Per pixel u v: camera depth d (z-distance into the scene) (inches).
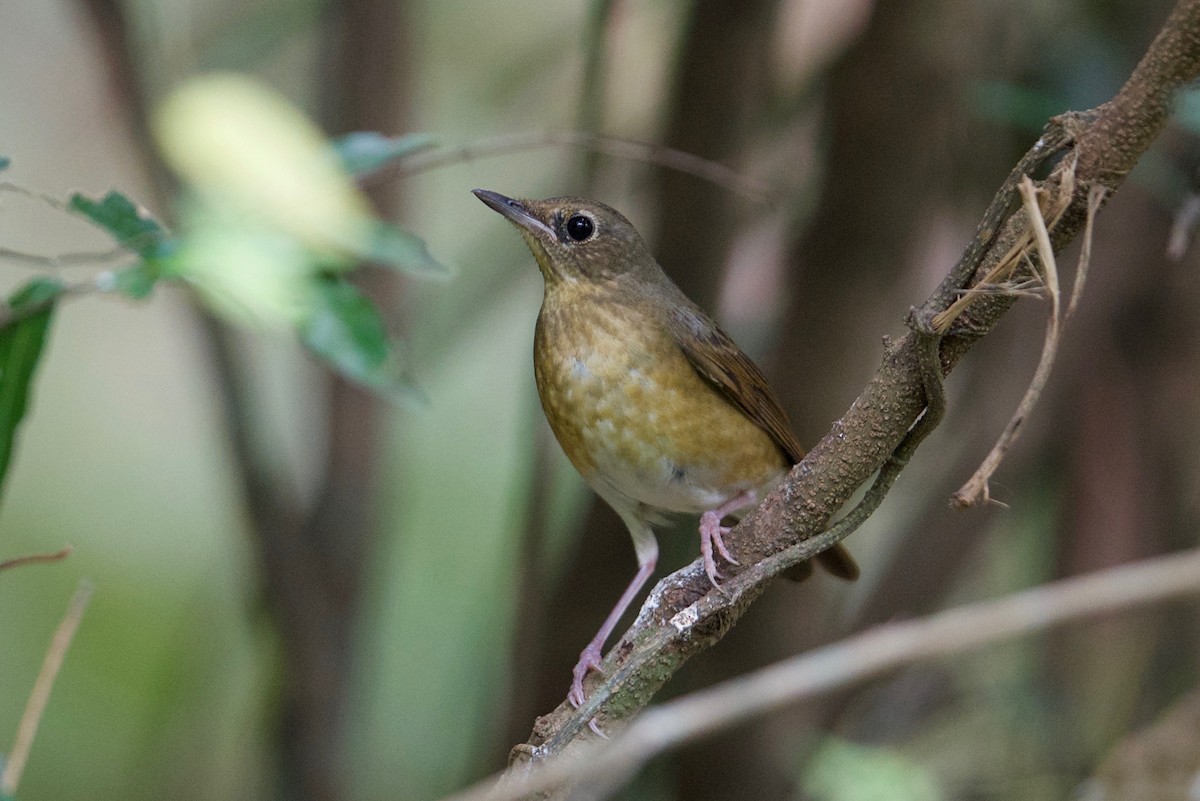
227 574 493.4
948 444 425.1
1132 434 402.0
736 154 396.5
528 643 381.4
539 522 378.6
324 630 378.9
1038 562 432.8
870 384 204.5
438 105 539.8
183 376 592.7
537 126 511.5
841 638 385.4
